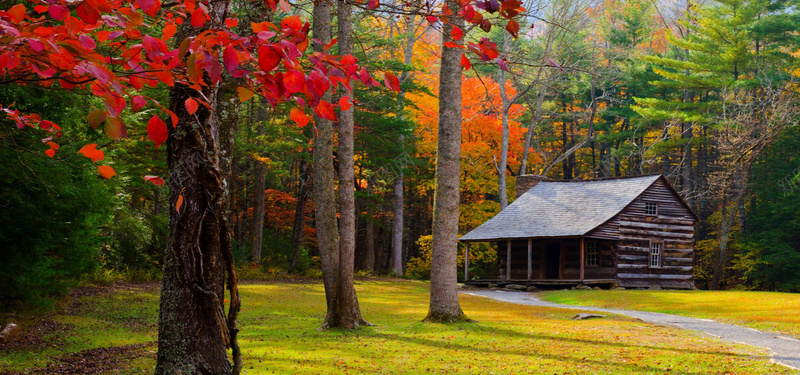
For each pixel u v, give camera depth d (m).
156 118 2.33
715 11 42.41
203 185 5.35
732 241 42.50
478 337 11.87
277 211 42.22
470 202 43.31
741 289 40.44
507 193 45.56
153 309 15.77
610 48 47.25
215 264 5.44
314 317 15.93
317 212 13.34
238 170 35.31
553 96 44.16
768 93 37.84
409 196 46.44
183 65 2.70
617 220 29.06
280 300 19.83
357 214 41.97
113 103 2.36
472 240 32.16
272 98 2.55
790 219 40.06
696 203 47.38
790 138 41.62
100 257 22.94
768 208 41.31
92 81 2.50
